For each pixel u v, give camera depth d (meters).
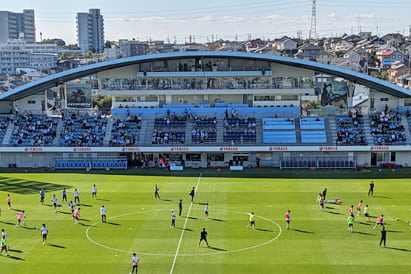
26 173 97.94
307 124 107.50
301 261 52.19
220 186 85.56
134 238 59.38
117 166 101.56
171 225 63.94
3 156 105.25
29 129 108.69
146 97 116.19
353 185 85.94
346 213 69.00
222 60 113.19
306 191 81.62
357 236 59.56
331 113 112.44
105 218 66.12
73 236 60.16
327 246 56.34
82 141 105.62
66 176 94.81
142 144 103.94
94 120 111.06
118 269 50.53
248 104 115.31
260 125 108.00
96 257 53.66
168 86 113.94
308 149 101.06
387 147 100.94
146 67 113.94
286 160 101.31
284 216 67.69
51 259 53.16
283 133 105.56
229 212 69.81
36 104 116.06
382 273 49.22
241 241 58.12
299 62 107.19
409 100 113.31
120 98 116.25
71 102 116.00
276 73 112.69
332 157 101.94
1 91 196.50
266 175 94.38
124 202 75.44
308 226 63.38
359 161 103.19
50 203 74.94
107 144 104.38
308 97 177.62
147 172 97.88
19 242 58.25
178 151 101.31
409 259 52.50
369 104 113.38
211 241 58.16
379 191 81.62
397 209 70.88
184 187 85.00
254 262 52.00
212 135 105.50
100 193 81.31
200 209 71.44
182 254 54.31
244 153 103.56
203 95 115.81
